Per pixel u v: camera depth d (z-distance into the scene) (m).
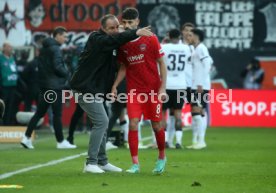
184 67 50.34
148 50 34.62
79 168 37.38
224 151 48.44
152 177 33.66
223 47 78.38
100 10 77.00
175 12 77.88
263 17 78.25
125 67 35.38
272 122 78.31
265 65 78.44
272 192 29.27
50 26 77.25
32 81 69.31
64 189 29.73
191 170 36.72
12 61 66.38
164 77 34.84
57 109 50.88
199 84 51.47
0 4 77.00
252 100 78.44
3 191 29.14
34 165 38.81
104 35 34.34
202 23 78.12
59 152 47.12
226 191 29.44
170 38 50.34
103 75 34.94
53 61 50.44
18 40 77.12
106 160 36.09
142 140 59.91
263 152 47.62
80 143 56.03
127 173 35.12
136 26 35.56
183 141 58.97
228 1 78.25
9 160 41.50
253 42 78.44
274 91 78.38
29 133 50.56
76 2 77.12
